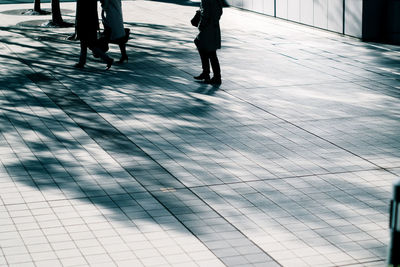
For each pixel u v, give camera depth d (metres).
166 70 15.56
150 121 11.44
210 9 13.67
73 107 12.29
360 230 7.19
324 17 21.30
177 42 19.48
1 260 6.43
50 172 8.97
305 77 14.89
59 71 15.39
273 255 6.60
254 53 17.70
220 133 10.80
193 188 8.43
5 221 7.36
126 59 16.34
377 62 16.59
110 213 7.61
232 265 6.38
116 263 6.39
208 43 13.85
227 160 9.50
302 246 6.80
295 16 23.09
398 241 4.42
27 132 10.76
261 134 10.75
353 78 14.82
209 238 6.98
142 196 8.15
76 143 10.23
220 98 13.03
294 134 10.76
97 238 6.95
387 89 13.81
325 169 9.14
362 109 12.26
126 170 9.07
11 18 25.08
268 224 7.35
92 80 14.51
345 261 6.48
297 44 19.12
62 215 7.55
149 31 21.56
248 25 22.92
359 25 19.61
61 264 6.36
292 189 8.40
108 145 10.15
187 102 12.70
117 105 12.45
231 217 7.54
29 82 14.24
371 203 7.95
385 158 9.59
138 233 7.08
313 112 12.06
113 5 15.48
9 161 9.39
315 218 7.52
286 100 12.90
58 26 22.64
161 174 8.93
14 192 8.24
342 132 10.87
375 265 6.39
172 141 10.36
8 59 16.72
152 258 6.50
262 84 14.20
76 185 8.50
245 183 8.60
